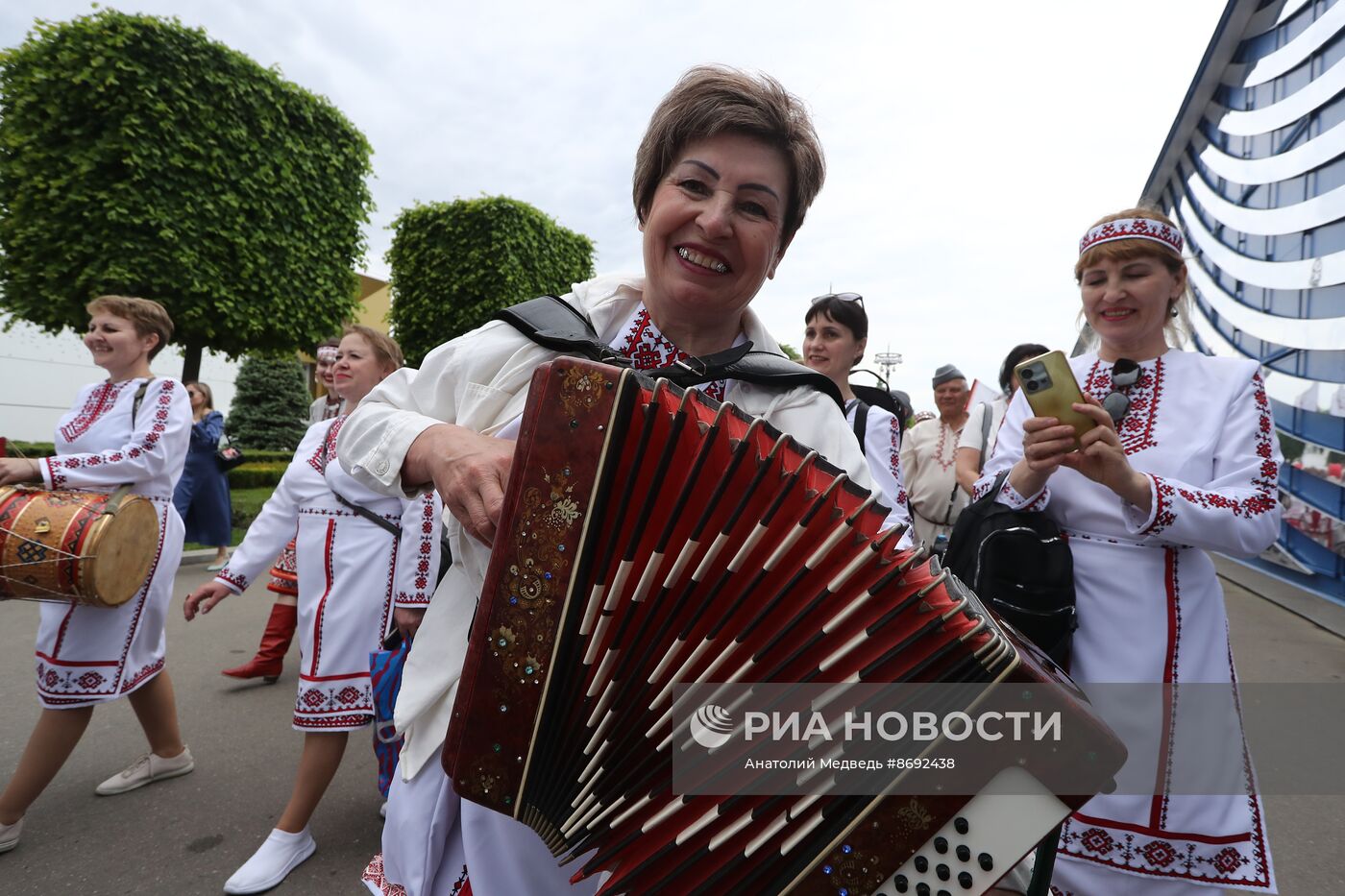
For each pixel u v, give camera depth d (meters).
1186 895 1.46
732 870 0.85
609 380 0.87
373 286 23.78
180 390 2.76
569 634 0.89
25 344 14.55
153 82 8.52
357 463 1.12
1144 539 1.55
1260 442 1.54
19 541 2.26
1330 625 5.61
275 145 9.71
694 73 1.12
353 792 2.95
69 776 3.01
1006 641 0.81
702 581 0.86
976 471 2.70
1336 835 2.61
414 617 2.24
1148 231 1.64
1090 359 1.82
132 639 2.63
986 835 0.78
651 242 1.14
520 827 1.09
